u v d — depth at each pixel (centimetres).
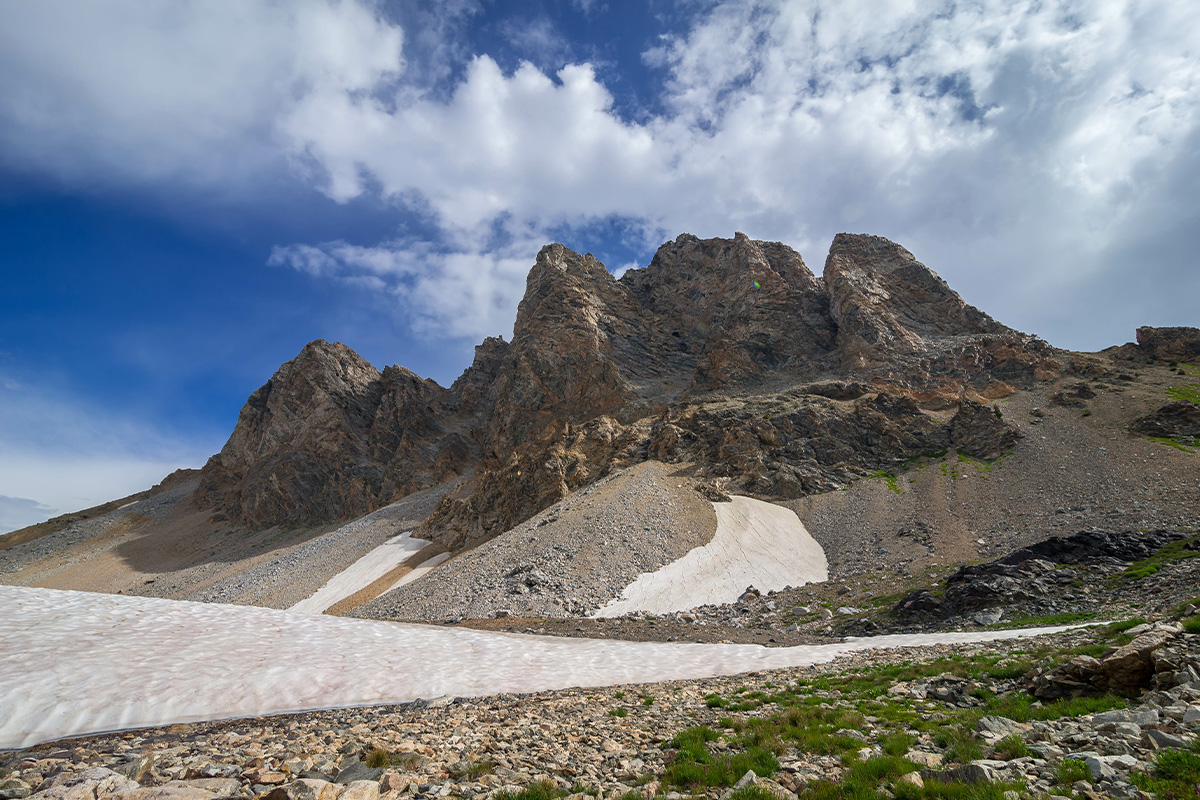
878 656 2969
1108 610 3572
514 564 7256
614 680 2681
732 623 5322
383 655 2577
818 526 8075
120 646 2170
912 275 14988
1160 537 4969
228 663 2158
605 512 8319
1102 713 1314
